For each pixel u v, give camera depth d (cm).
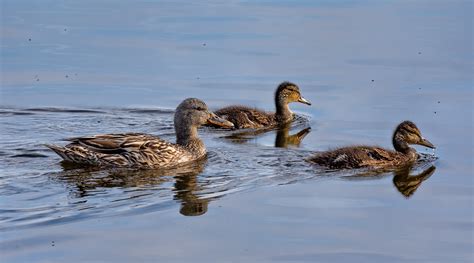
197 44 2498
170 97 2081
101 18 2775
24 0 3022
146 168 1595
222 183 1510
